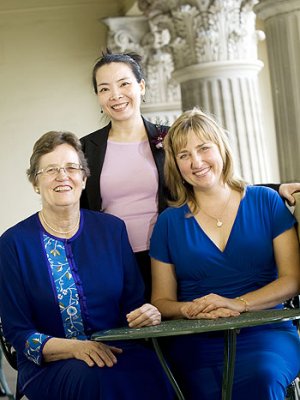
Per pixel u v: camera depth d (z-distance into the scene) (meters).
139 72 5.14
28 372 4.55
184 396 4.48
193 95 10.76
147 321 4.24
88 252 4.67
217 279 4.64
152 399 4.35
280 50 7.94
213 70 10.58
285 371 4.29
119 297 4.70
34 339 4.45
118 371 4.32
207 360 4.50
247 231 4.63
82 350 4.36
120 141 5.11
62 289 4.60
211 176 4.64
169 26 10.82
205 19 10.44
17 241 4.66
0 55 14.20
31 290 4.61
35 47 14.23
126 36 13.66
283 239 4.61
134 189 5.03
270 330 4.56
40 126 14.25
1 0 14.15
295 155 7.99
